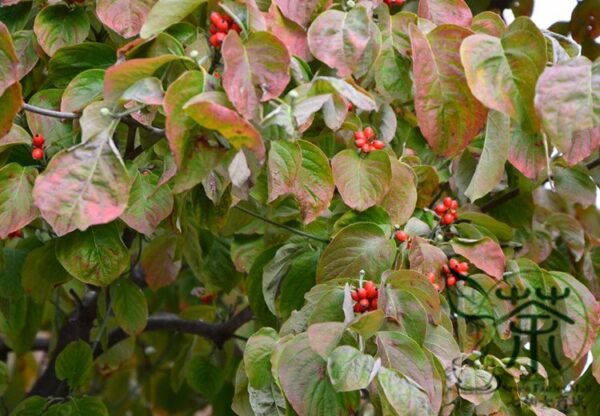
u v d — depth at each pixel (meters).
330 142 1.68
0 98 1.50
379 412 1.51
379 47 1.60
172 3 1.52
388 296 1.55
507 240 1.73
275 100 1.49
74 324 1.98
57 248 1.61
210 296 2.05
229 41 1.47
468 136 1.59
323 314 1.54
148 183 1.61
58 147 1.62
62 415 1.75
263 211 1.76
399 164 1.64
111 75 1.48
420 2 1.68
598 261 1.89
